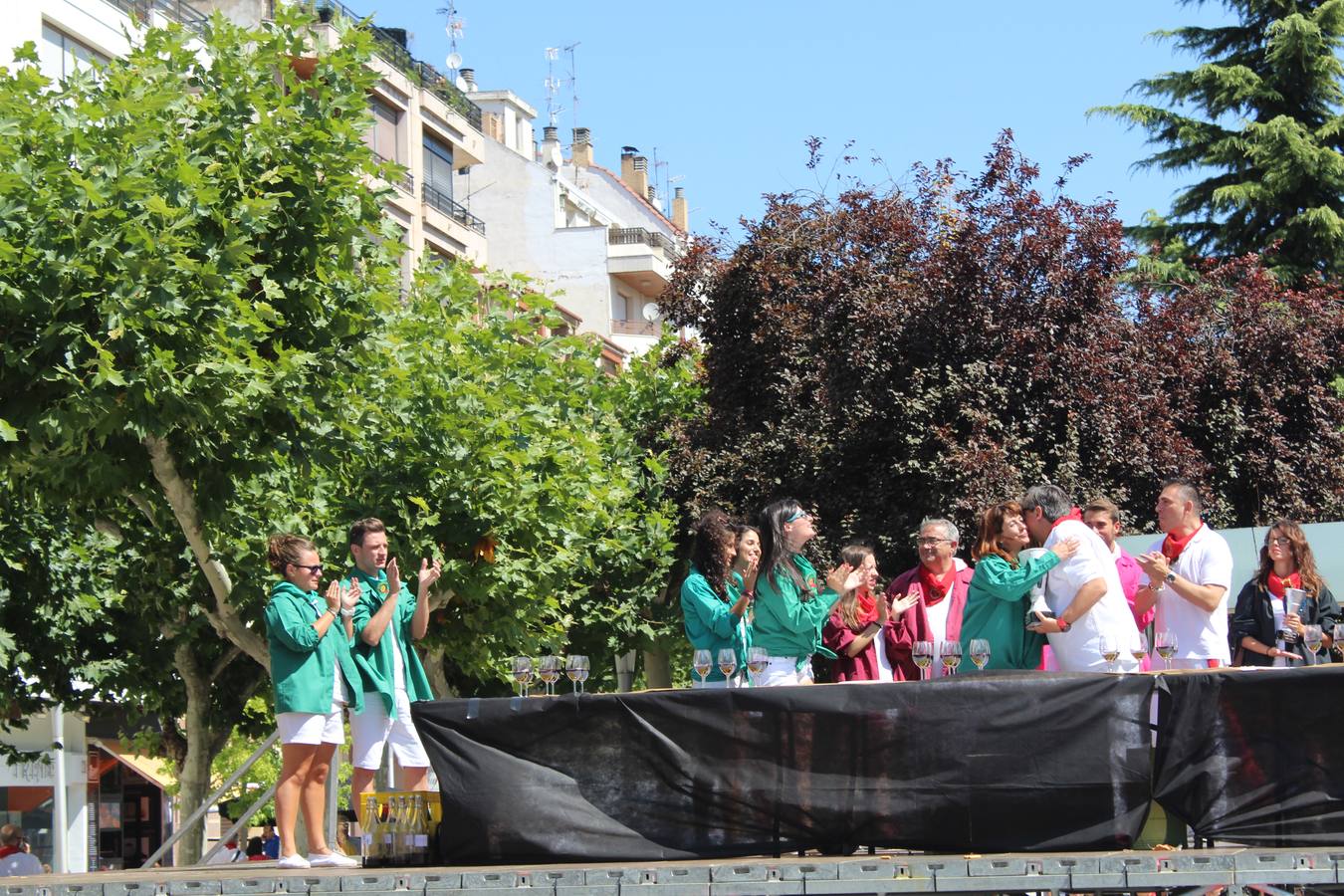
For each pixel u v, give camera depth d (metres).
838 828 7.48
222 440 15.41
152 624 20.56
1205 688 7.49
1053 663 9.08
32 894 6.94
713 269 24.44
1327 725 7.36
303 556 8.89
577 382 26.77
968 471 19.45
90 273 13.87
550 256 61.81
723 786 7.58
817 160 24.17
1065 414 20.86
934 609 10.20
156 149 15.06
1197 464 22.42
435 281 23.81
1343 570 13.88
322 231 16.17
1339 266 32.75
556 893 6.75
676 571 25.31
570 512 20.75
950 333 20.89
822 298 22.39
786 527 9.17
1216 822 7.40
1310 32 33.75
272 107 16.61
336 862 8.88
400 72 41.91
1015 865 6.63
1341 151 34.34
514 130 65.44
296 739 8.66
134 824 32.62
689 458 23.92
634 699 7.70
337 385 16.59
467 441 19.52
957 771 7.45
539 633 21.55
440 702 7.87
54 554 19.70
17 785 27.08
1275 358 24.45
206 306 14.66
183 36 17.17
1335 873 6.54
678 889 6.69
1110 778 7.40
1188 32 35.88
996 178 21.41
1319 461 24.30
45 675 20.23
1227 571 9.21
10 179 13.97
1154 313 24.64
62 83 16.12
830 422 21.30
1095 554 8.61
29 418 14.05
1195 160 35.09
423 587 9.80
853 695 7.55
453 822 7.75
